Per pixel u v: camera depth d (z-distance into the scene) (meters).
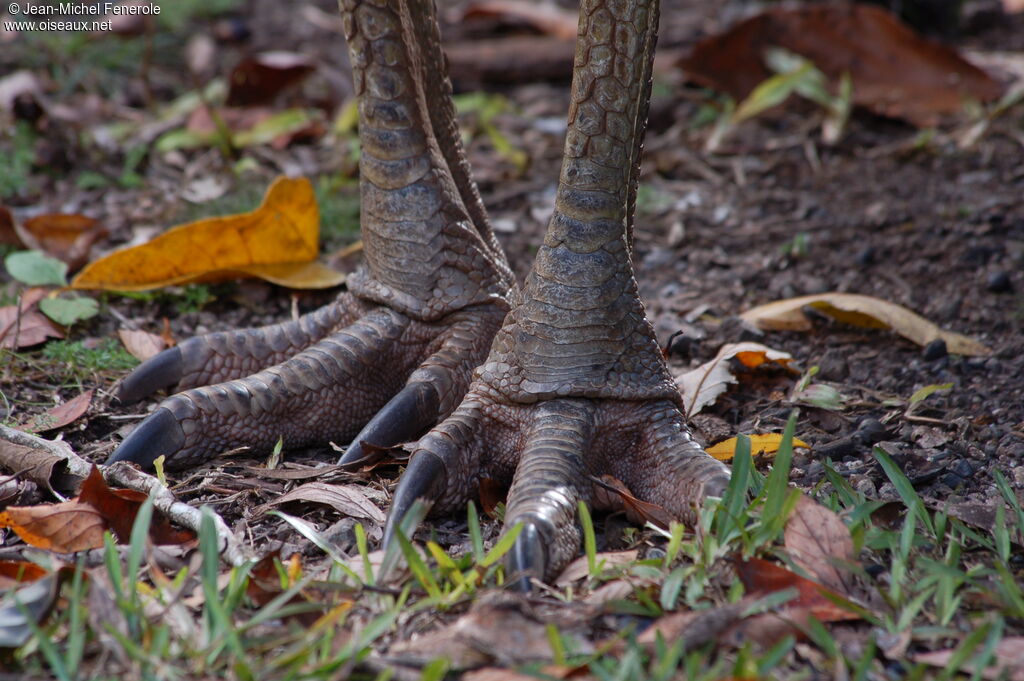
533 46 10.01
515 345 3.96
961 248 6.64
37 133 8.08
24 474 4.02
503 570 3.37
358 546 3.41
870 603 3.28
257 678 2.87
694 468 3.75
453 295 4.54
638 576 3.37
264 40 11.34
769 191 7.75
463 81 9.84
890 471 3.74
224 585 3.32
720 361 4.95
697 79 9.01
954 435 4.54
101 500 3.71
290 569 3.37
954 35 11.31
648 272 6.67
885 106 8.78
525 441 3.92
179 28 11.27
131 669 2.91
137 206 7.27
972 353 5.38
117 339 5.48
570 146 3.77
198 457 4.23
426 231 4.48
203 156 8.16
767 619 3.05
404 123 4.38
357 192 7.42
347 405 4.49
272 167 7.96
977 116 8.54
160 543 3.67
